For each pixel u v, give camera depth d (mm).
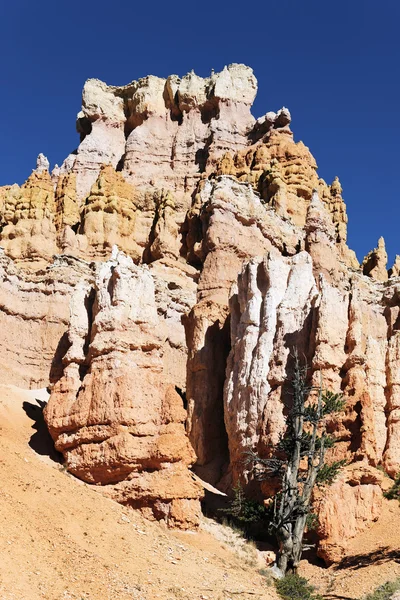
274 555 31750
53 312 45719
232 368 40344
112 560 24516
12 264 46125
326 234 53969
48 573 21766
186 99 72188
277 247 52094
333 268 52875
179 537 30562
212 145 68188
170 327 48656
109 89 76188
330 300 37031
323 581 29672
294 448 31266
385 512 33625
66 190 58094
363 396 34844
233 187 51562
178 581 24609
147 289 36562
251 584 26859
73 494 28875
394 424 38875
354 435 34375
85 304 37500
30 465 29922
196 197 59500
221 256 48625
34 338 45156
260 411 37219
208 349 43562
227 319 44719
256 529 34844
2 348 43781
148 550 26781
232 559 29844
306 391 32938
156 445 32281
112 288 36031
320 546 31578
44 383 44188
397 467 37781
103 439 32625
